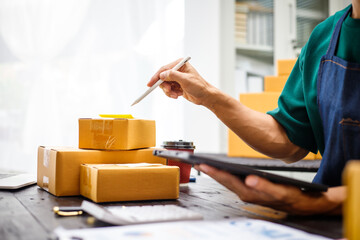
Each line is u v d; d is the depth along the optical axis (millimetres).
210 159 617
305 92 988
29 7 3570
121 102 3400
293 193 650
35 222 624
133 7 3375
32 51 3566
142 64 3365
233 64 3445
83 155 930
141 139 1044
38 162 1057
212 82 3334
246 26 3516
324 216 697
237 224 573
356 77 858
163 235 506
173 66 1042
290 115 1021
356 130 842
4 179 1129
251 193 662
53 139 3539
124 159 990
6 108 3600
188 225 563
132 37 3379
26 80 3588
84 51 3479
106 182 821
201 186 1135
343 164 853
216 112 1013
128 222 575
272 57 3572
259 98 2100
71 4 3494
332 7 3568
